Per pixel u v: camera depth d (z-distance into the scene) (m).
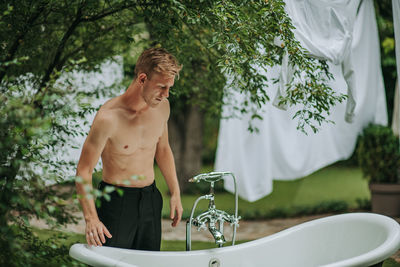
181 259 2.29
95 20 3.01
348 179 9.19
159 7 2.62
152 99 2.20
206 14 2.52
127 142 2.27
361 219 2.54
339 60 2.78
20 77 3.11
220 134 5.86
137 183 2.34
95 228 2.12
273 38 2.66
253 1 2.55
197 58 3.60
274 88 4.64
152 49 2.23
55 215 2.44
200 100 3.90
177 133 9.02
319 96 2.65
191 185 8.48
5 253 2.00
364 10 3.40
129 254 2.21
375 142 5.25
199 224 2.30
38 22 2.89
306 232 2.64
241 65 2.66
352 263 1.95
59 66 3.12
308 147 5.64
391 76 7.57
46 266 2.84
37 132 1.75
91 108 2.71
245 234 4.88
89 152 2.17
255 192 5.70
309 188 8.38
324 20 2.79
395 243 2.13
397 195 5.18
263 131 5.56
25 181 1.96
